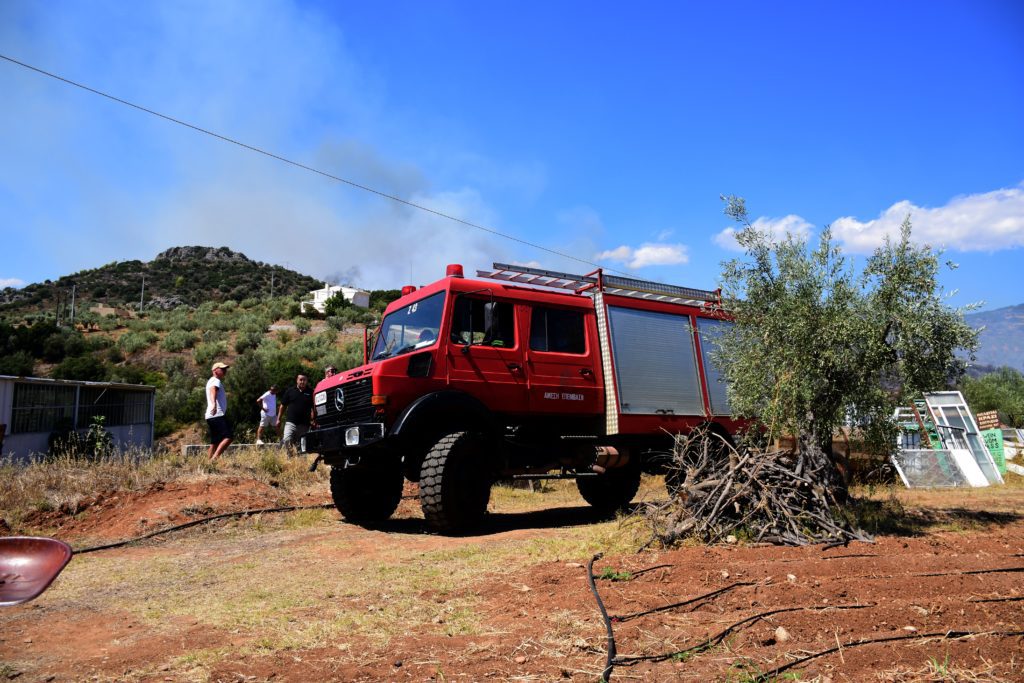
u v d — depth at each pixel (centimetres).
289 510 870
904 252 621
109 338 4119
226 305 5403
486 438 740
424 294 807
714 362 731
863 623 337
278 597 435
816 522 579
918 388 616
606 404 849
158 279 8412
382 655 310
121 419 1700
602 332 859
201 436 2309
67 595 467
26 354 3359
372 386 713
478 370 767
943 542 565
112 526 757
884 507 752
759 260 665
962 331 586
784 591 396
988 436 1574
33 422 1385
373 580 474
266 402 1458
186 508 809
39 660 321
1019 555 512
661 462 874
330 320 4581
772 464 596
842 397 625
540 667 287
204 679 284
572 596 400
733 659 291
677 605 374
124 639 354
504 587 432
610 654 294
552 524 788
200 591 469
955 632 319
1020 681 259
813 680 264
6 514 746
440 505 685
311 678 282
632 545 555
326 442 765
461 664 293
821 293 636
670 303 920
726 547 535
